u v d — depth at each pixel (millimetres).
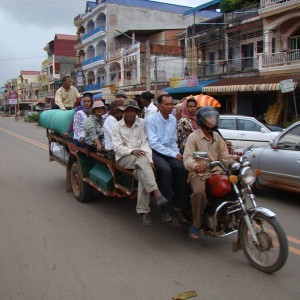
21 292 3682
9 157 13273
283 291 3639
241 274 4027
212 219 4387
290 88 15398
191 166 4434
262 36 22469
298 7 18875
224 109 24234
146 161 4797
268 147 7387
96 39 43844
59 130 7586
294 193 7734
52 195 7594
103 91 34188
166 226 5652
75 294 3623
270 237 4023
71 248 4793
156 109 6906
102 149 5781
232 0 24422
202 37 26781
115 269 4172
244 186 4367
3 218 6070
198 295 3572
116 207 6688
